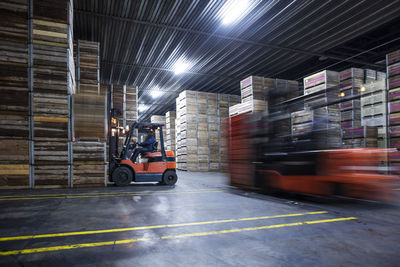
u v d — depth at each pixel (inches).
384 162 306.3
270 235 114.0
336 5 316.5
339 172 193.2
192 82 618.8
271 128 236.5
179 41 409.7
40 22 262.2
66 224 130.7
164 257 88.7
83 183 278.4
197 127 582.2
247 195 230.5
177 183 331.6
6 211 161.2
